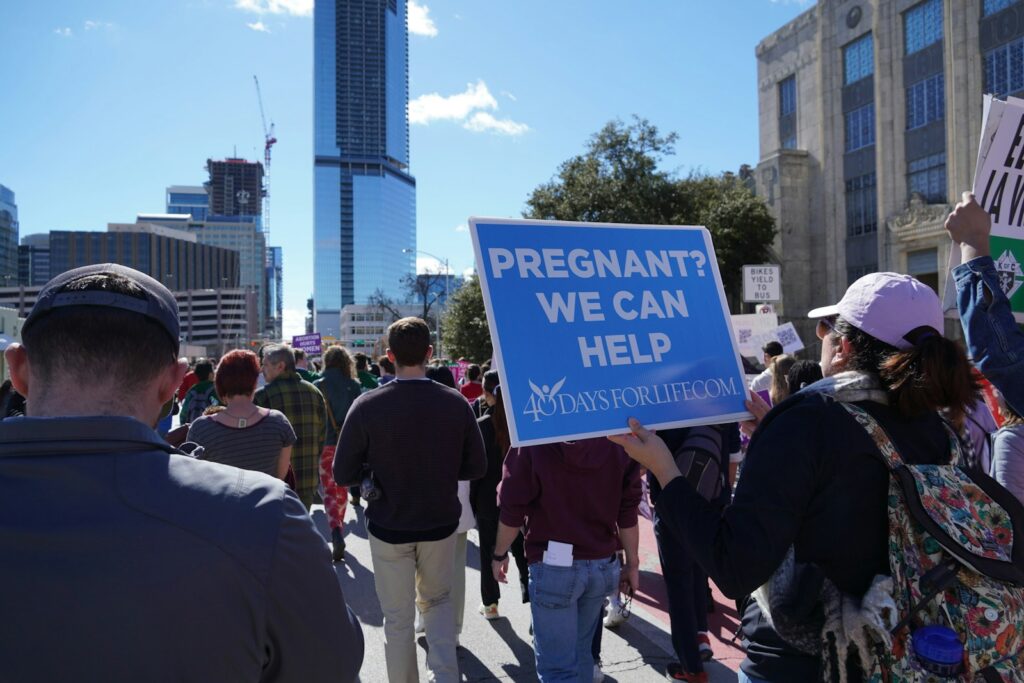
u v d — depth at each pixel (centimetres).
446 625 374
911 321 183
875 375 186
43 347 121
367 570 652
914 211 2797
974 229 244
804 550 176
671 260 247
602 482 324
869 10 3084
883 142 2986
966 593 164
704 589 452
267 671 119
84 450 114
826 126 3331
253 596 112
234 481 123
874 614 161
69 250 14488
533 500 334
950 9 2673
